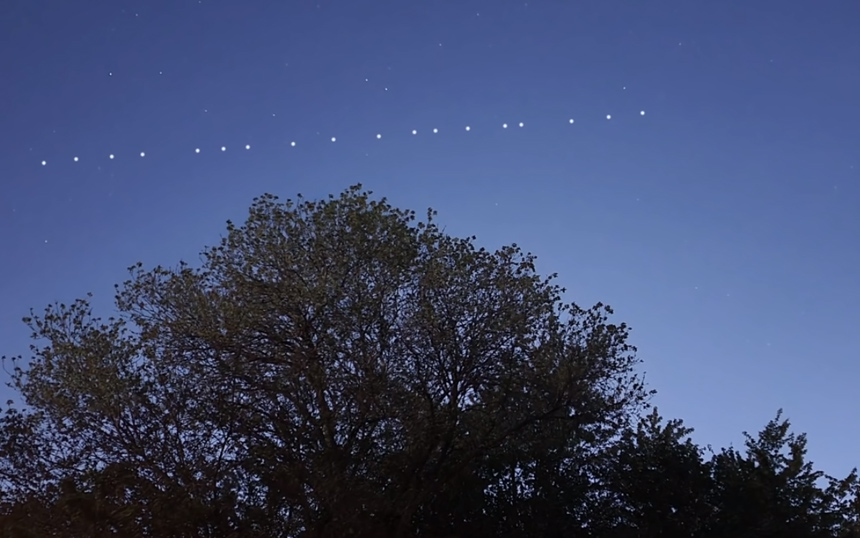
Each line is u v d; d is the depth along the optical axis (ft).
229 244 64.64
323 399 60.49
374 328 63.36
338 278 62.95
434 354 64.18
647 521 71.67
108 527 48.39
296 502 56.18
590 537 71.26
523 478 72.69
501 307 65.72
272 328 62.28
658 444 76.38
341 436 60.34
